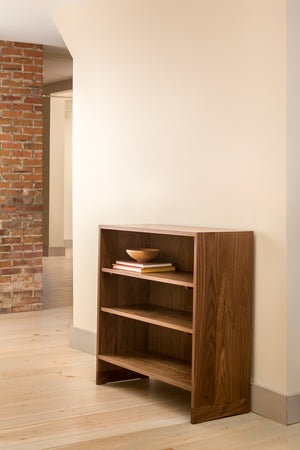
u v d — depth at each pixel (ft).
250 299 10.55
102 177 14.33
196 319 9.93
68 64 23.53
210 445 9.19
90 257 14.69
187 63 11.85
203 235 9.94
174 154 12.25
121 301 12.46
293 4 9.91
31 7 14.97
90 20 14.43
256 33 10.38
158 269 11.56
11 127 18.56
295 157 10.05
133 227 11.34
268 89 10.19
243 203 10.73
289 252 10.03
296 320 10.19
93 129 14.58
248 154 10.61
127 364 11.55
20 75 18.60
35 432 9.62
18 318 18.20
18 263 18.93
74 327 14.99
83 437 9.45
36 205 19.08
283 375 10.13
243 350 10.53
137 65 13.15
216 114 11.25
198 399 10.05
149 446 9.13
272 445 9.21
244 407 10.60
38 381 12.25
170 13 12.21
